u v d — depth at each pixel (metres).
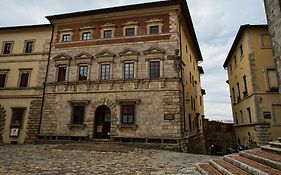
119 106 22.12
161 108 20.97
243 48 26.17
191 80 29.70
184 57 25.06
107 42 24.31
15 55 27.30
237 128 32.03
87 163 11.90
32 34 27.69
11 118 25.34
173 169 10.33
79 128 22.80
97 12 24.83
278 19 10.31
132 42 23.48
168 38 22.44
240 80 28.58
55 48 26.08
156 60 22.23
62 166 10.92
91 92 23.36
